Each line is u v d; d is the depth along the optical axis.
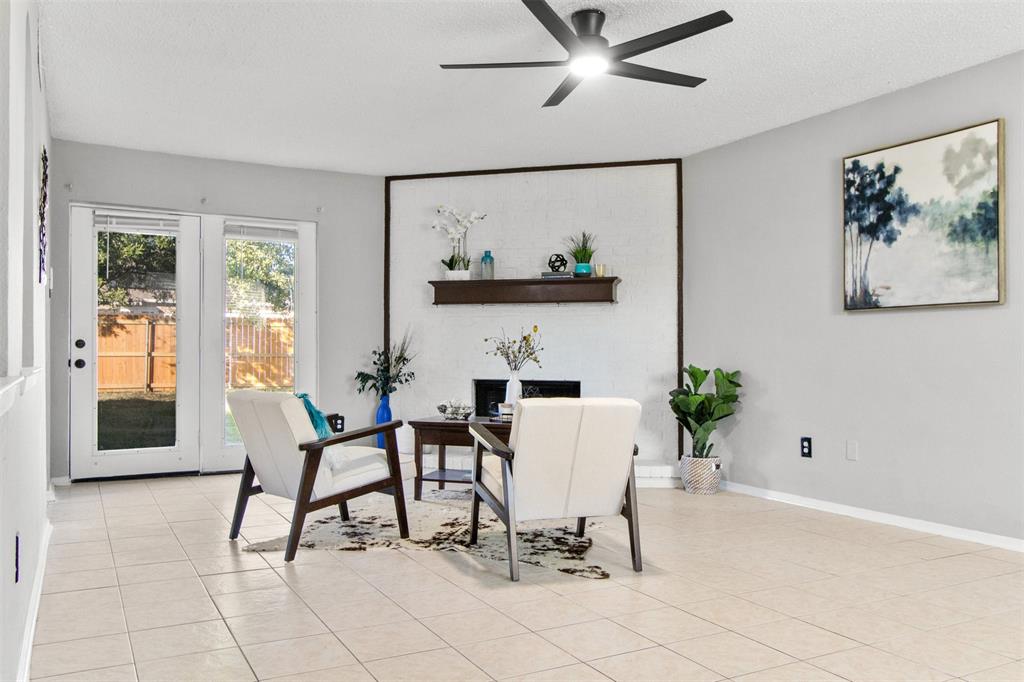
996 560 3.62
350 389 6.52
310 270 6.41
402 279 6.61
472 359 6.46
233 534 3.96
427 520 4.44
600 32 3.59
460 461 6.01
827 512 4.78
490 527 4.27
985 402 3.98
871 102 4.61
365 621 2.73
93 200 5.61
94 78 4.24
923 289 4.26
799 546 3.88
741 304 5.49
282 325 6.33
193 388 5.98
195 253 6.00
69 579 3.23
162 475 5.88
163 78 4.25
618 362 6.14
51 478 5.47
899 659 2.40
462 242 6.47
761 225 5.34
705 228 5.82
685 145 5.68
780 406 5.18
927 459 4.26
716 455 5.70
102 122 5.08
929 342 4.26
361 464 3.89
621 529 4.25
